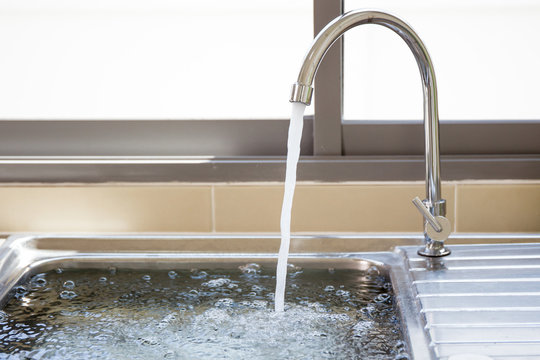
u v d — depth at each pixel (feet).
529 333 2.17
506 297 2.53
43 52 10.40
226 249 3.41
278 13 14.32
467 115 5.53
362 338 2.37
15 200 3.65
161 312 2.67
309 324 2.52
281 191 3.57
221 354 2.24
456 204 3.52
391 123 3.65
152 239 3.42
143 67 10.42
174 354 2.25
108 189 3.62
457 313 2.37
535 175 3.46
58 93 9.23
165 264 3.27
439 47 6.54
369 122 3.68
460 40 7.92
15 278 3.01
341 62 3.54
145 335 2.43
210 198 3.60
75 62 9.08
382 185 3.52
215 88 8.05
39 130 3.83
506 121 3.64
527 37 7.75
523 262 2.97
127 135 3.82
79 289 2.97
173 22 14.83
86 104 8.59
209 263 3.27
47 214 3.65
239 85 8.55
